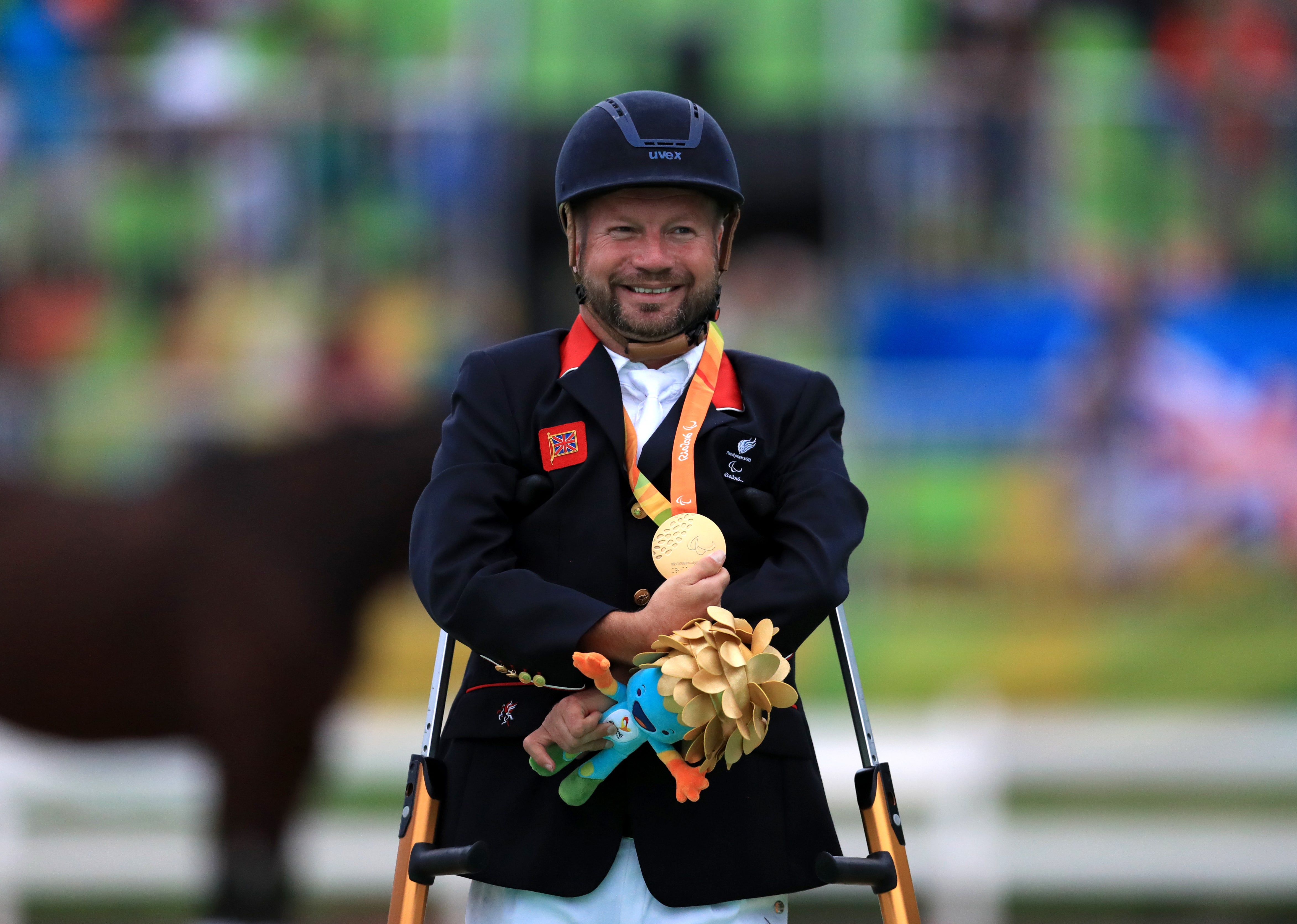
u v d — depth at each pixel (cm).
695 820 827
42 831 2566
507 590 787
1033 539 3225
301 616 2162
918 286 3647
